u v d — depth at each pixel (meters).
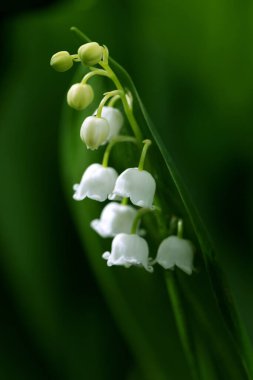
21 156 0.29
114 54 0.29
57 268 0.29
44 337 0.29
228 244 0.29
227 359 0.24
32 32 0.29
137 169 0.22
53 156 0.29
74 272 0.29
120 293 0.26
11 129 0.29
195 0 0.29
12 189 0.28
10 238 0.28
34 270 0.28
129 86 0.22
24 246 0.28
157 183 0.22
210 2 0.29
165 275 0.23
